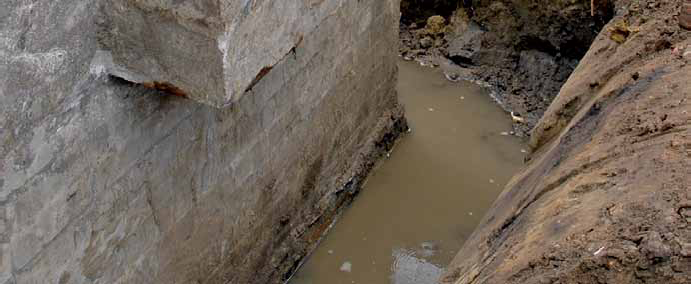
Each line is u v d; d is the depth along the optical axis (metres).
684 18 3.74
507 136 6.21
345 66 5.02
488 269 3.09
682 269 2.37
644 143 3.05
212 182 3.91
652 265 2.43
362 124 5.55
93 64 2.98
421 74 6.86
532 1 6.57
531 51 6.76
